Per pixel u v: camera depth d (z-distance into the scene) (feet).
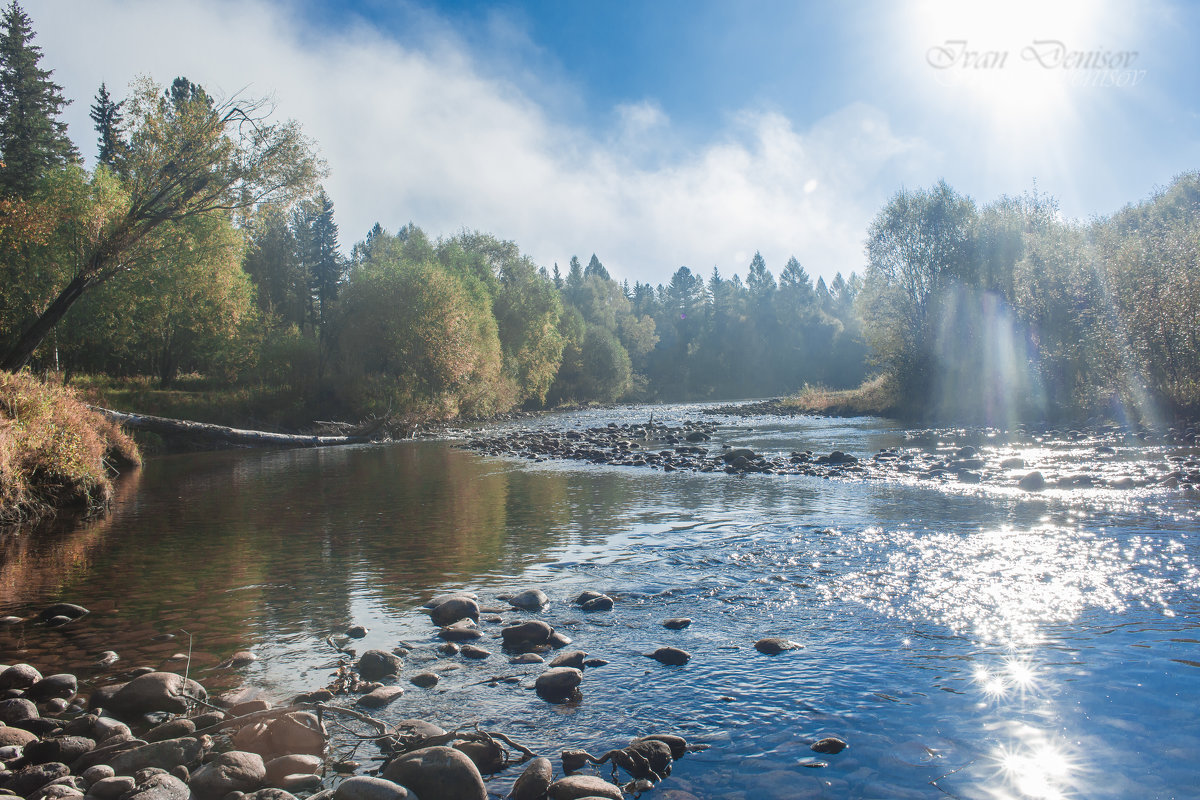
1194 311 68.95
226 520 36.01
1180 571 19.98
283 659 16.56
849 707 12.78
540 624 17.29
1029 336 92.53
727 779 10.66
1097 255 83.76
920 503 33.27
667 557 24.95
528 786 10.41
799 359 359.66
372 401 126.31
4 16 153.69
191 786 10.85
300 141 78.33
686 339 395.55
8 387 45.50
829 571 21.93
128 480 56.34
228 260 131.54
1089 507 30.19
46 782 11.06
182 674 15.75
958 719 12.10
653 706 13.33
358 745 12.33
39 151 146.00
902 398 111.96
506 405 178.81
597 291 343.05
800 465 51.08
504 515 35.06
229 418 112.98
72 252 114.11
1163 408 69.72
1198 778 10.01
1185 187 143.64
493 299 195.83
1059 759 10.68
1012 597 18.42
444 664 15.90
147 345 139.85
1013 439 64.69
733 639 16.65
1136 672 13.55
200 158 74.43
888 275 118.73
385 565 25.38
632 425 114.11
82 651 17.40
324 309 162.81
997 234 104.22
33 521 37.06
